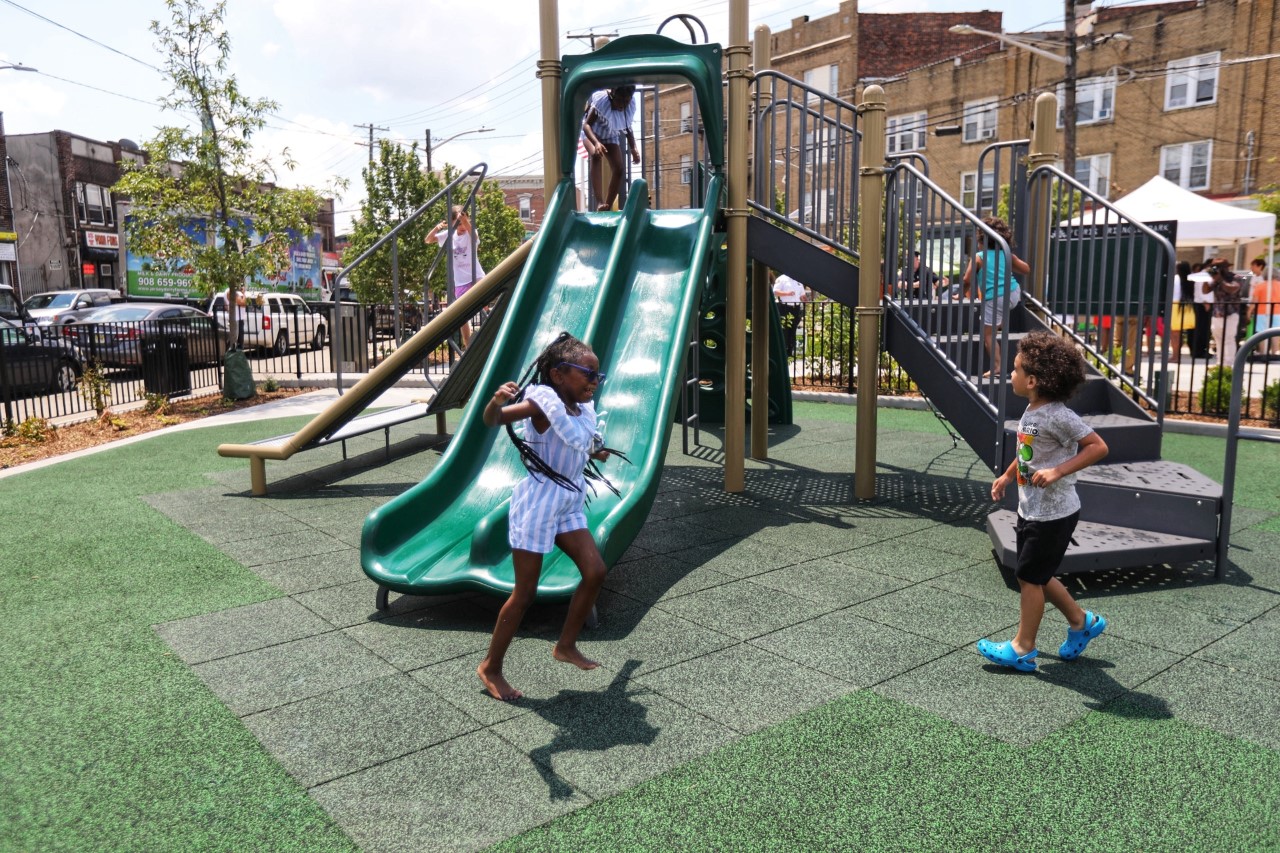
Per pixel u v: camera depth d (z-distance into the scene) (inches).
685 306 241.6
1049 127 294.0
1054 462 143.8
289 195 565.0
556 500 137.6
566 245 286.0
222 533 242.1
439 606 185.5
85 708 136.9
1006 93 1328.7
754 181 299.3
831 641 163.8
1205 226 676.1
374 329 688.4
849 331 539.8
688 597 189.6
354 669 152.3
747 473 324.8
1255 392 500.4
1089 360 280.1
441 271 1210.6
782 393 438.9
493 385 236.4
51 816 107.4
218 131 548.4
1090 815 106.7
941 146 1427.2
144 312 767.1
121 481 311.1
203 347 614.5
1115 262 262.5
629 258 274.2
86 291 917.8
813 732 128.3
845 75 1569.9
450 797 111.7
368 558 182.5
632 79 283.1
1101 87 1242.6
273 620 176.6
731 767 118.6
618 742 125.8
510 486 216.2
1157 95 1189.7
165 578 202.7
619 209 362.0
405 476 326.6
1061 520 143.6
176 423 454.6
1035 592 146.3
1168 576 201.5
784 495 287.7
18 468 334.6
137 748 124.4
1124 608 180.7
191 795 112.3
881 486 300.2
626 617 177.8
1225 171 1143.0
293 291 1228.5
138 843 102.0
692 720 132.5
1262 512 252.2
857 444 279.4
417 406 381.1
